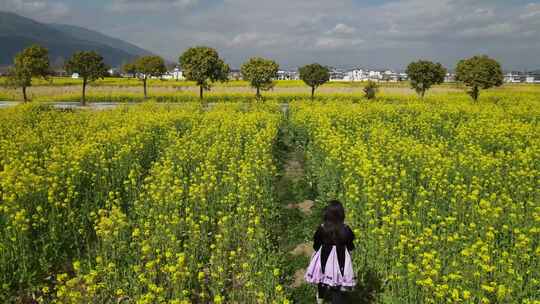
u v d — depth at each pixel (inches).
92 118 873.5
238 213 362.6
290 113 1092.5
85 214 355.6
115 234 295.3
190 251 303.3
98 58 1765.5
